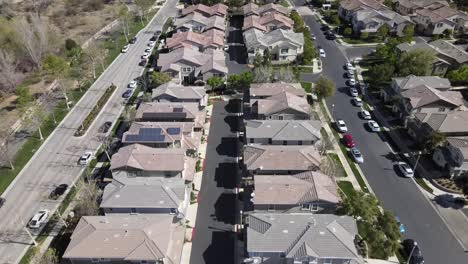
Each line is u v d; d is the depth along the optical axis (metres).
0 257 49.91
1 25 99.88
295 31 111.06
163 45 112.44
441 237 51.75
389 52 97.44
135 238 45.59
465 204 56.56
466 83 87.31
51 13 138.88
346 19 126.88
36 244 51.47
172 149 62.50
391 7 134.12
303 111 71.94
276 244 45.12
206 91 87.81
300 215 49.34
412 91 75.75
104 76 96.38
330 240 44.59
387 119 77.25
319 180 54.62
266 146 63.50
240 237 52.44
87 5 144.62
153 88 87.88
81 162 66.19
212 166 65.62
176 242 49.41
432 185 60.62
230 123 77.00
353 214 50.53
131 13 133.00
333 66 98.50
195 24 116.56
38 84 92.44
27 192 60.56
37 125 75.88
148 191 53.41
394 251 47.91
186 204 56.03
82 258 44.47
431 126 66.94
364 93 86.62
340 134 73.25
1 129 75.56
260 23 114.06
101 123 77.69
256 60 94.62
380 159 66.44
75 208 55.41
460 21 114.38
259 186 53.62
